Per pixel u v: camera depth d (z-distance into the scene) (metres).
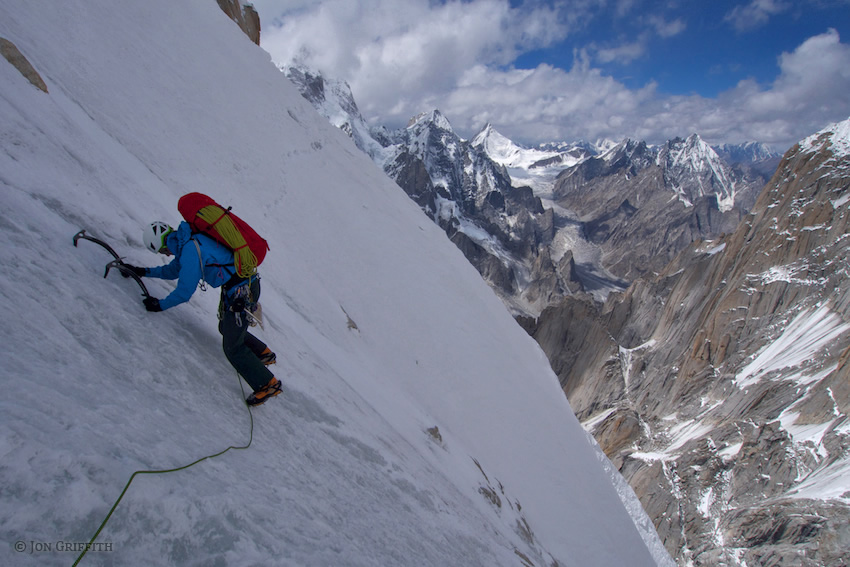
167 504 2.67
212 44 22.86
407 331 22.47
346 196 27.03
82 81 11.24
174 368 4.24
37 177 5.22
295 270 16.72
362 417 8.74
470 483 13.78
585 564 20.81
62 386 2.94
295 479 4.25
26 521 2.07
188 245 4.34
